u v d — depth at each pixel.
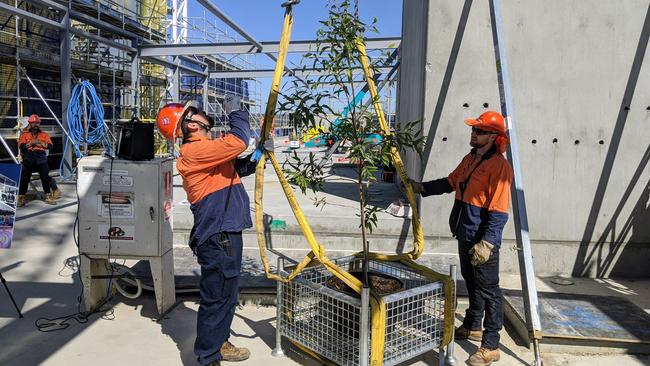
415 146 3.27
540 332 3.45
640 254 5.30
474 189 3.36
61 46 10.98
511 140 3.99
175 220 5.66
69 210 8.30
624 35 5.07
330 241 5.57
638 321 3.85
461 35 5.13
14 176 3.96
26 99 12.54
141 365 3.31
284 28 3.22
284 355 3.51
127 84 17.23
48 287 4.73
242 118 3.19
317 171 3.34
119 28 13.57
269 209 6.08
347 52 3.02
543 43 5.11
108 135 10.93
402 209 5.64
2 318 4.02
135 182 3.84
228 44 13.66
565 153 5.23
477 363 3.36
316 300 3.27
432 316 3.26
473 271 3.52
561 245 5.34
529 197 5.30
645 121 5.15
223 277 3.16
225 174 3.21
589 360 3.51
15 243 6.20
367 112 3.18
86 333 3.77
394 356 3.08
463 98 5.20
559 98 5.17
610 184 5.24
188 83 22.20
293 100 3.10
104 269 4.30
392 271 3.73
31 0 9.92
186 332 3.83
